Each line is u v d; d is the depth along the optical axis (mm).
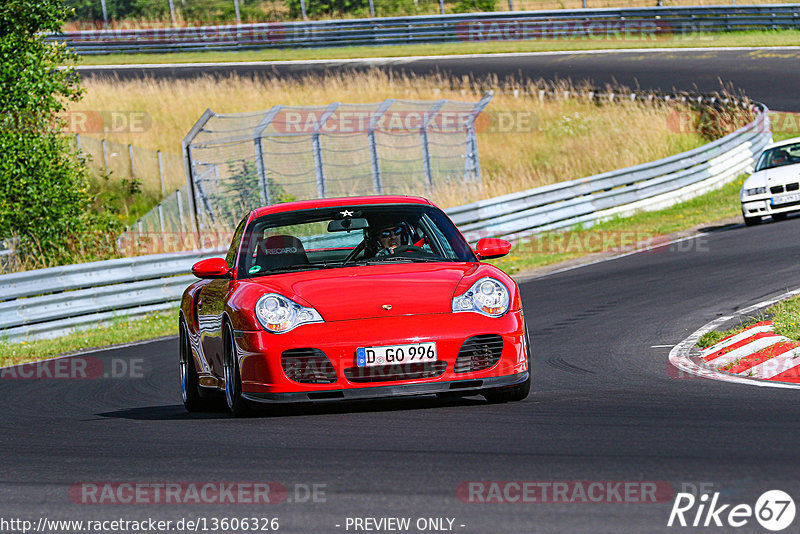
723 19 151500
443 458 19016
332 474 18266
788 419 21312
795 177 68500
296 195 97688
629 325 40281
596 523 14484
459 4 170875
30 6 75812
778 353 30031
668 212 80938
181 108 123312
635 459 18047
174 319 58281
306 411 25781
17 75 75062
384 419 23750
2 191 73438
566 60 141250
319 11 171500
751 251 57750
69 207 75562
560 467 17719
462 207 70875
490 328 24234
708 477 16469
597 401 25188
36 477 20000
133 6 175625
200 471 19359
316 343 23656
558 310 46531
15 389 37906
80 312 56531
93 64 158875
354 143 107062
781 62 131500
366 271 25906
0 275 53438
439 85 126438
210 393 29250
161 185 106938
